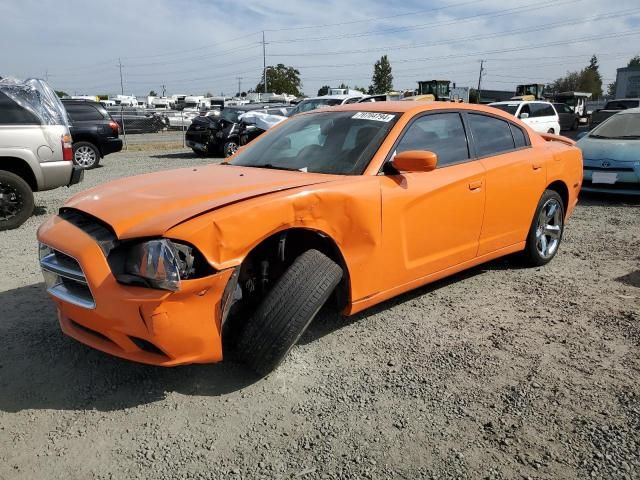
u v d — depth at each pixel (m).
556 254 5.35
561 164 4.84
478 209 3.97
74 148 13.47
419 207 3.50
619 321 3.72
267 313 2.78
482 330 3.60
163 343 2.50
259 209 2.71
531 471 2.25
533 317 3.80
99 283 2.54
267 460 2.34
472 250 4.05
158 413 2.69
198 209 2.65
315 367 3.12
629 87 43.81
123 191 3.13
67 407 2.75
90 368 3.13
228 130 16.45
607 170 8.05
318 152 3.66
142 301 2.45
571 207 5.16
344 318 3.78
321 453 2.38
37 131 7.09
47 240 2.85
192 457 2.37
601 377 2.98
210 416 2.66
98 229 2.75
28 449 2.44
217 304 2.60
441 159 3.82
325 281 2.88
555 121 17.89
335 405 2.74
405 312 3.89
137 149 20.34
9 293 4.32
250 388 2.90
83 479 2.25
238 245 2.63
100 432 2.55
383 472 2.26
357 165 3.41
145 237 2.52
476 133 4.19
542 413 2.65
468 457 2.34
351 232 3.12
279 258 2.90
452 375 3.02
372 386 2.91
